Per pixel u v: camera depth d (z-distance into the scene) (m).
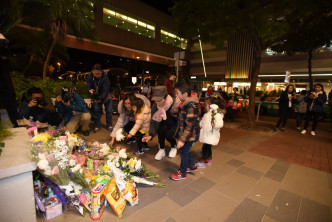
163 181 2.71
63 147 2.02
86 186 1.91
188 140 2.49
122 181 2.00
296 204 2.29
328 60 16.23
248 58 22.12
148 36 19.98
